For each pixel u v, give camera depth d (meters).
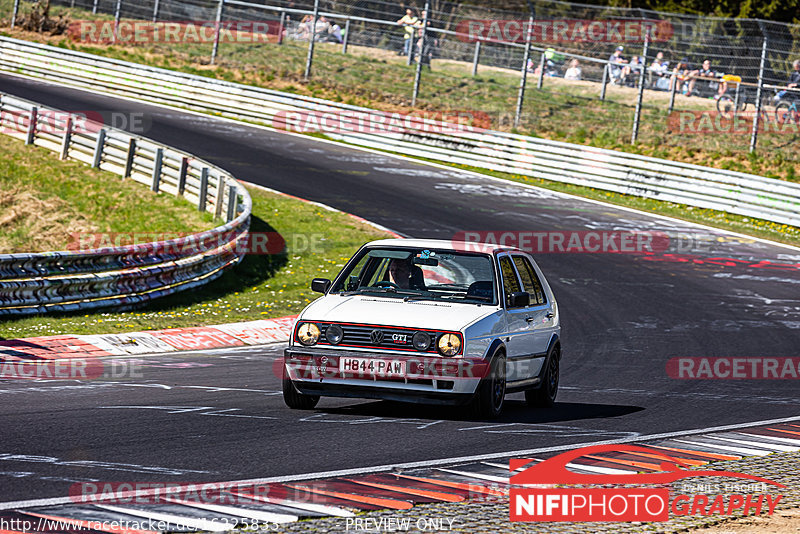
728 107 129.00
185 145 112.62
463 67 153.50
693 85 133.75
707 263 82.81
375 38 162.12
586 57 129.12
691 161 119.50
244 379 39.34
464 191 104.81
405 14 158.50
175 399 33.19
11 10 172.88
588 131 129.62
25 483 20.80
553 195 106.88
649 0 164.00
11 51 152.12
